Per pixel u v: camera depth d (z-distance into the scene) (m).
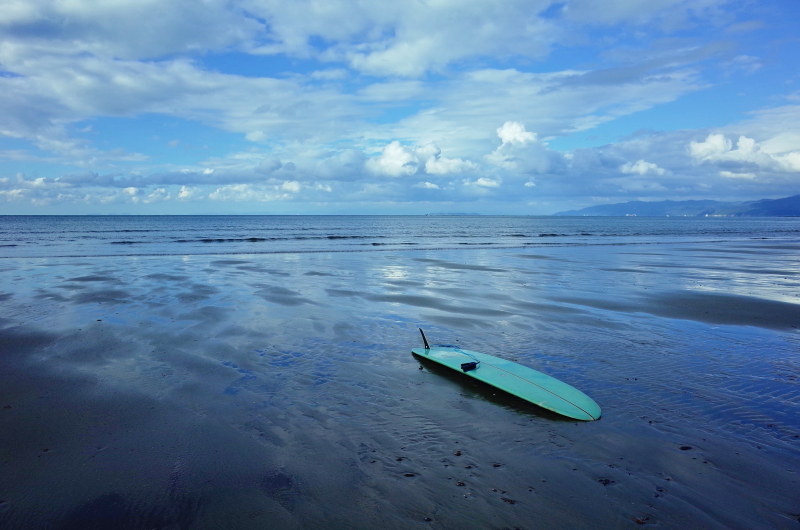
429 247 34.56
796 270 20.59
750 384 6.62
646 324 10.25
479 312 11.28
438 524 3.58
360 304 12.08
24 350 7.83
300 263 21.91
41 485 4.07
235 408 5.68
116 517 3.66
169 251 28.53
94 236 44.62
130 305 11.49
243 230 62.94
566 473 4.32
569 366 7.36
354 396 6.09
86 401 5.85
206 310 11.02
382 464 4.44
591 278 17.48
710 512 3.78
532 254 28.36
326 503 3.84
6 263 20.59
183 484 4.11
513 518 3.66
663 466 4.45
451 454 4.64
